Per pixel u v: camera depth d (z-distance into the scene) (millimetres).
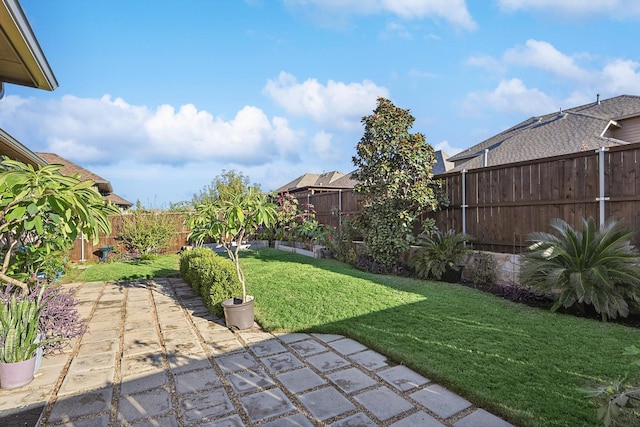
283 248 12555
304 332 4129
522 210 5887
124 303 5824
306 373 3100
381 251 7586
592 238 4480
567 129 12227
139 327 4543
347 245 8836
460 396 2641
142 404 2684
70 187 2836
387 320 4285
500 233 6238
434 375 2896
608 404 1710
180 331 4352
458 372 2916
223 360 3438
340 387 2838
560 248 4574
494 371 2920
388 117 7426
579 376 2807
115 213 3746
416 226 7906
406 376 2980
